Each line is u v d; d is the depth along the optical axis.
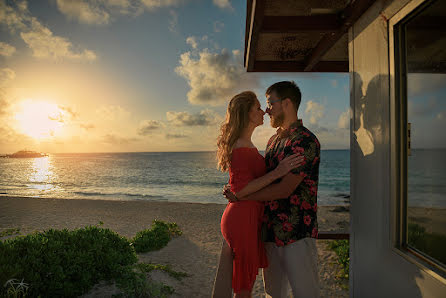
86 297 3.47
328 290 4.39
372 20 2.08
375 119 2.06
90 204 14.63
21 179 44.47
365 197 2.23
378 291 2.03
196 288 4.41
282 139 2.14
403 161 1.77
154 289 3.85
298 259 1.99
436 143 1.47
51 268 3.32
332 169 52.78
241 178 2.00
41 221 10.40
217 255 6.33
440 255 1.45
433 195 1.52
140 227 9.51
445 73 1.42
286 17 2.57
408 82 1.73
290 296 3.67
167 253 6.41
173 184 38.66
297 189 2.00
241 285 2.01
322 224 10.48
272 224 2.12
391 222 1.83
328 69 4.11
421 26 1.58
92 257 3.80
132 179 44.47
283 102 2.12
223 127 2.19
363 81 2.25
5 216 11.34
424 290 1.52
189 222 10.33
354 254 2.44
